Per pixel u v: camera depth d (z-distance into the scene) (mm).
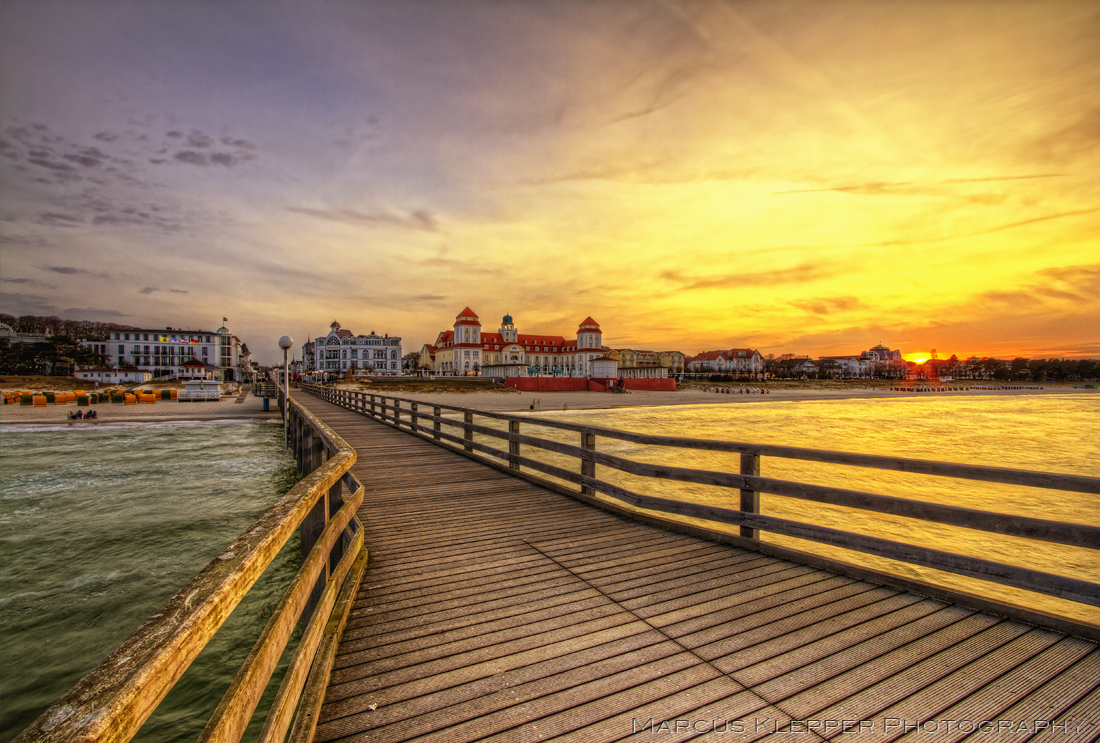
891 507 3840
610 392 92312
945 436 30453
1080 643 3057
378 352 118250
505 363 117438
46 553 8594
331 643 2916
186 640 1194
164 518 10680
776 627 3330
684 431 31438
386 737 2338
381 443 12562
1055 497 13641
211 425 30484
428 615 3547
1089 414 51906
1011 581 3340
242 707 1413
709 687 2717
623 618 3486
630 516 5914
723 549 4844
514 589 3984
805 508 12711
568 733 2377
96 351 98062
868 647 3068
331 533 3182
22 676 5094
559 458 20031
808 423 38188
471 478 8352
